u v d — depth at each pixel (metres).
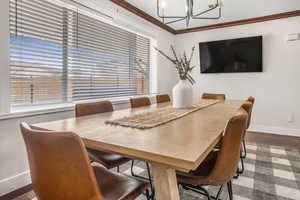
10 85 1.68
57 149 0.68
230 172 1.04
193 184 1.06
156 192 0.85
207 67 4.22
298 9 3.25
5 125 1.64
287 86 3.55
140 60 3.59
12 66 1.74
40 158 0.74
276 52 3.60
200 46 4.26
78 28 2.39
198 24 4.06
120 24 2.95
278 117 3.66
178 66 2.02
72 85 2.34
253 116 3.87
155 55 3.91
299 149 2.74
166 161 0.71
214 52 4.12
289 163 2.25
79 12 2.39
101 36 2.73
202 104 2.32
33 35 1.91
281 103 3.62
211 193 1.65
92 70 2.60
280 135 3.53
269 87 3.71
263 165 2.20
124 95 3.20
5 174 1.65
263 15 3.52
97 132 1.05
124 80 3.20
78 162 0.68
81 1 2.31
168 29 4.25
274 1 2.94
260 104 3.80
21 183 1.74
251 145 2.93
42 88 2.00
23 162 1.76
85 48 2.49
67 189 0.72
